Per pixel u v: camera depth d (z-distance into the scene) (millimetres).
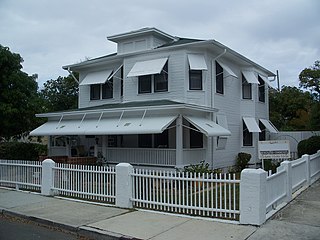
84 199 11312
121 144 20953
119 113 17859
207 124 17156
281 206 9609
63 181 12039
